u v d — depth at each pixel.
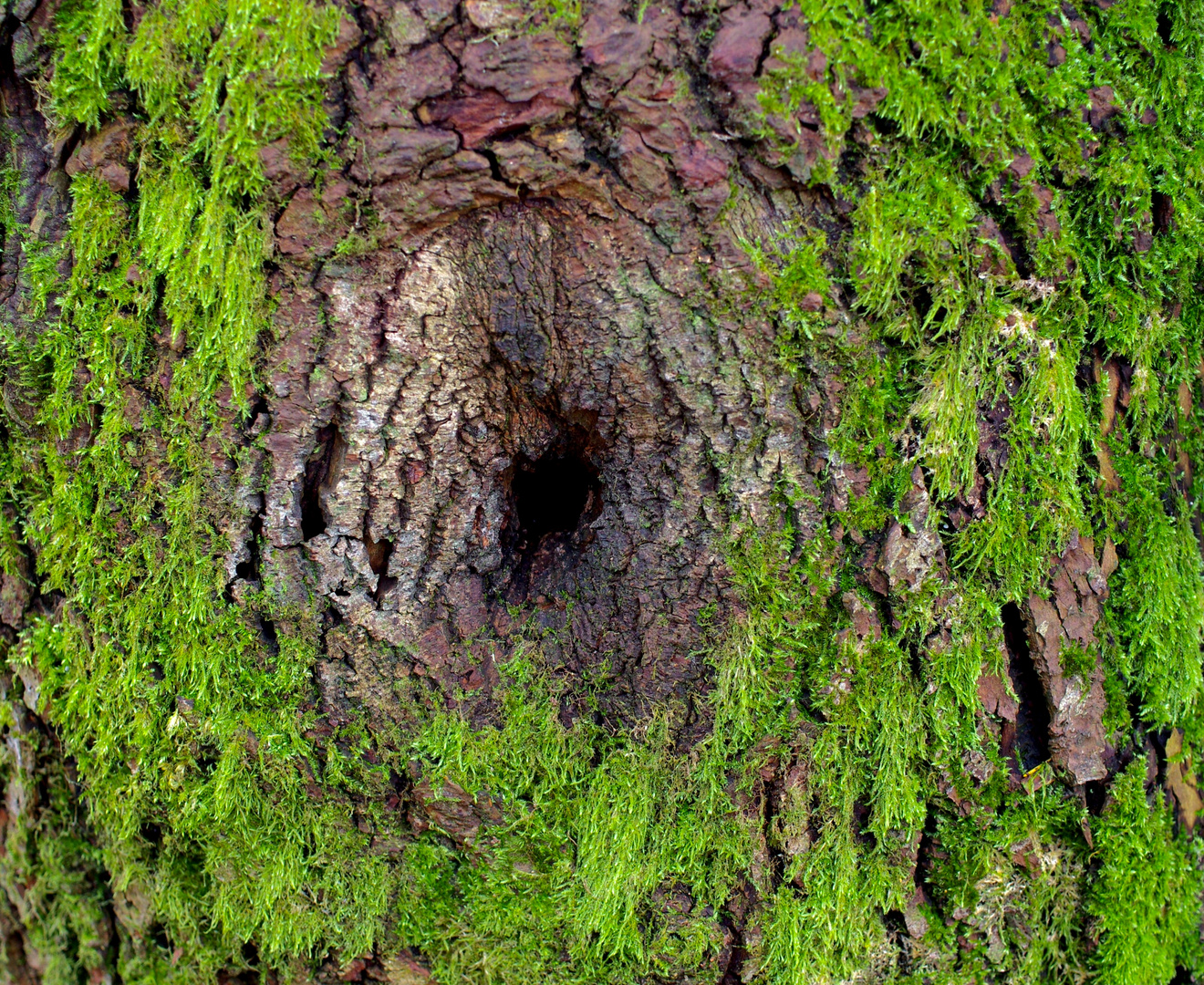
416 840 1.49
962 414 1.47
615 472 1.48
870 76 1.45
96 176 1.47
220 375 1.47
